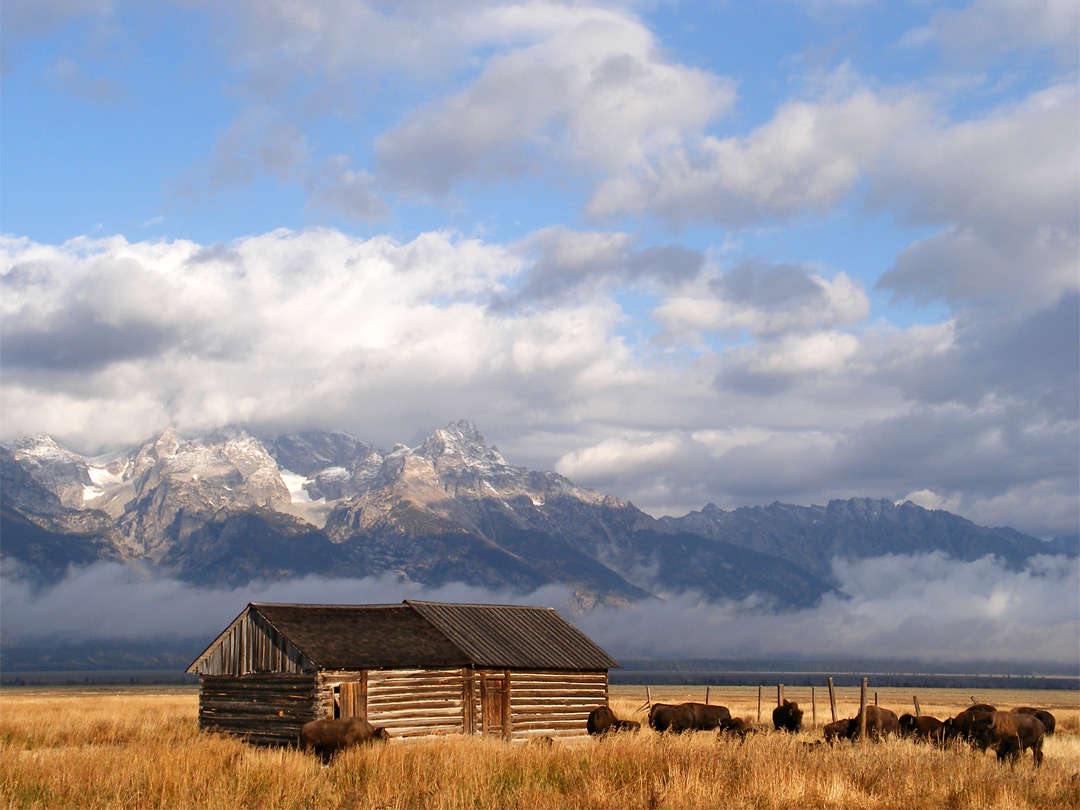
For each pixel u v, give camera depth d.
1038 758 34.78
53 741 47.75
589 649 55.12
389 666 45.69
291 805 25.27
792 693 179.25
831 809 23.73
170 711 78.56
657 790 24.78
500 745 37.34
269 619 47.00
